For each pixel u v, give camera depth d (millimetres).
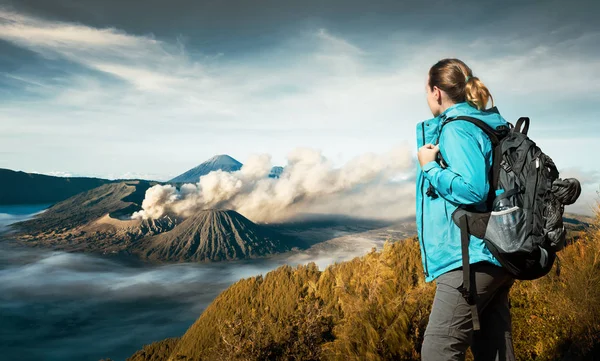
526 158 1724
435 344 1823
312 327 5473
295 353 5387
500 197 1717
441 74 2041
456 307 1810
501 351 1966
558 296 3602
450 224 1867
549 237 1624
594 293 3213
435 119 2062
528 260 1635
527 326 3812
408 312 3252
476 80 1938
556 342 3379
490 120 1867
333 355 3363
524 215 1657
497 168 1781
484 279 1776
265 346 5676
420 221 2037
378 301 3504
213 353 6492
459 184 1691
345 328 3428
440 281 1906
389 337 3086
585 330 3121
